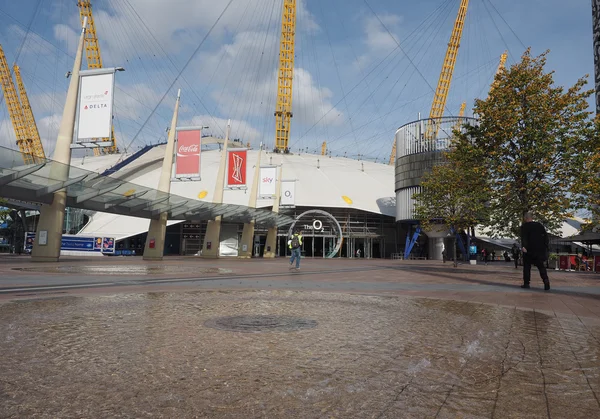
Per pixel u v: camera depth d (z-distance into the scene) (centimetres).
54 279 1293
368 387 321
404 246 7231
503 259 6944
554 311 745
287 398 294
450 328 570
